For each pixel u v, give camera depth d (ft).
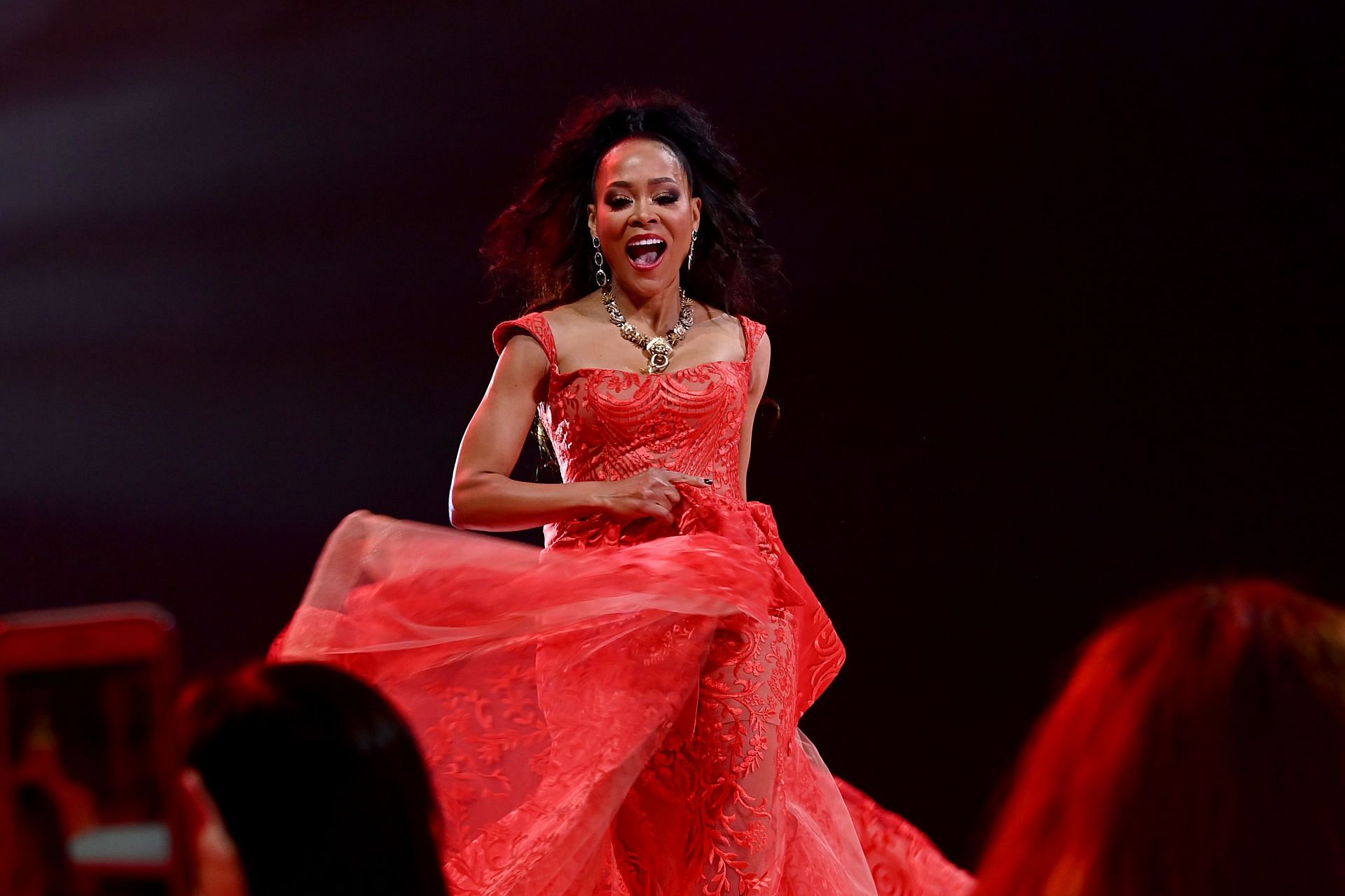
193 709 14.94
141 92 84.43
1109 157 74.02
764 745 37.22
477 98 80.94
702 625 37.09
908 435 76.54
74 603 87.40
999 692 74.74
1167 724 12.94
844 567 76.84
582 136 42.01
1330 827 12.48
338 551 37.99
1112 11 73.05
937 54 75.15
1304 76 71.10
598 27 78.69
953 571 75.77
